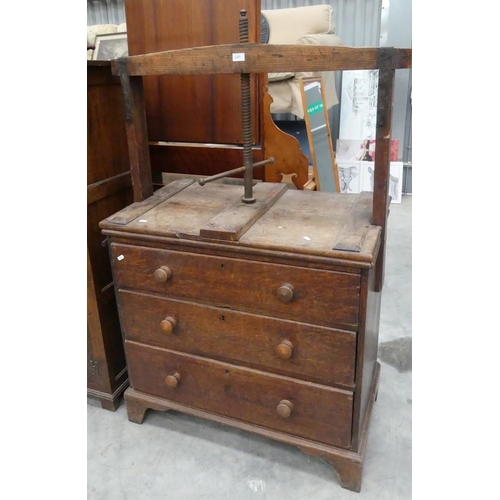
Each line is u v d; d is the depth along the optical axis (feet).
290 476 5.05
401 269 9.70
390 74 4.01
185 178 6.43
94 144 5.39
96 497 4.86
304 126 13.88
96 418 5.93
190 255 4.59
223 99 5.93
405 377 6.55
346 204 5.15
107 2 15.08
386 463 5.16
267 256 4.25
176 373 5.28
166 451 5.41
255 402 4.98
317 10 11.55
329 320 4.24
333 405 4.57
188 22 5.74
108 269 5.72
